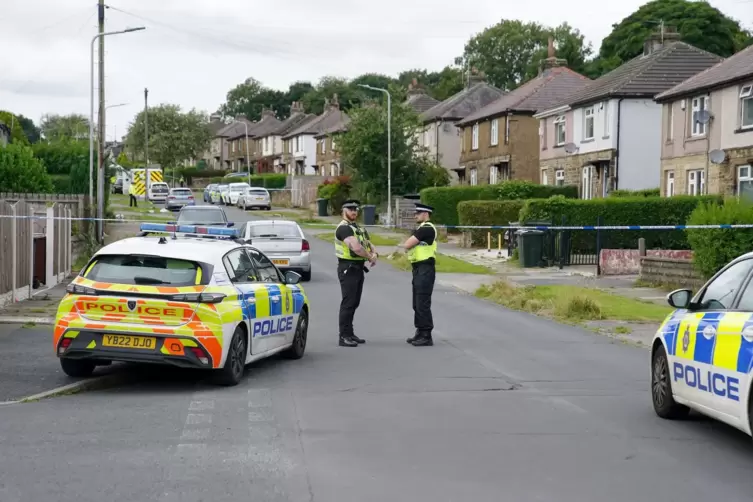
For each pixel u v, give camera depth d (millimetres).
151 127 105375
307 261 24375
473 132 60469
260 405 8930
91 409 8680
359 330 15227
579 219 32031
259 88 147875
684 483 6258
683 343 7957
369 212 53219
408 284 23938
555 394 9695
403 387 10055
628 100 42625
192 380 10477
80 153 46469
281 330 11531
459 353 12742
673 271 23047
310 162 96062
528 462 6793
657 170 42938
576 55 84375
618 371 11289
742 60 35281
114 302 9688
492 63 101125
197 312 9633
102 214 32594
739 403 6906
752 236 20094
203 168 124125
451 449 7176
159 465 6543
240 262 10836
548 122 50219
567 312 17250
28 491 5871
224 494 5867
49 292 19969
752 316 6961
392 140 55000
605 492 6020
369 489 6031
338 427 7941
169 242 10438
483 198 44656
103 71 32531
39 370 10844
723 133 34125
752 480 6352
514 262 30906
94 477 6215
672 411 8328
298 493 5914
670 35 48250
